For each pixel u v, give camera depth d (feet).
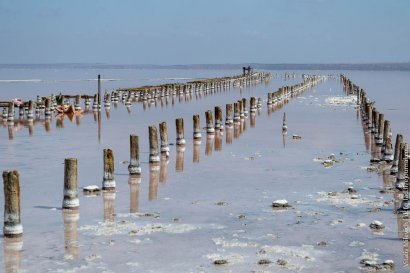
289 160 139.54
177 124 159.12
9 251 77.20
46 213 94.27
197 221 90.22
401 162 108.17
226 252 76.89
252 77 579.89
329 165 132.87
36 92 411.13
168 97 363.35
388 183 114.83
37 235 83.46
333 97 348.79
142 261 73.82
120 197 104.27
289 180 118.11
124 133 190.39
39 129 202.80
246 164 134.62
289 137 178.40
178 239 81.87
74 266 72.23
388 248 78.23
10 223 82.07
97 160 140.56
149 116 247.29
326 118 231.71
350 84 403.13
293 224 88.63
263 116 241.96
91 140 174.50
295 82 600.80
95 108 278.26
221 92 416.46
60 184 115.24
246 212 95.25
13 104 221.25
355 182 116.06
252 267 71.77
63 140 174.91
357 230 85.61
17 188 82.12
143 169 128.57
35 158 143.74
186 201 101.96
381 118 160.86
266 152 150.82
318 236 83.10
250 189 110.63
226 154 147.54
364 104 232.32
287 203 98.84
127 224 88.33
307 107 281.74
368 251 77.20
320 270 70.90
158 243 80.28
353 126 205.05
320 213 94.38
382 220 90.43
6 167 132.16
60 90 437.58
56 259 74.49
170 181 117.08
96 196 104.94
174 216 92.94
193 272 70.28
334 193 106.52
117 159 140.77
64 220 90.48
